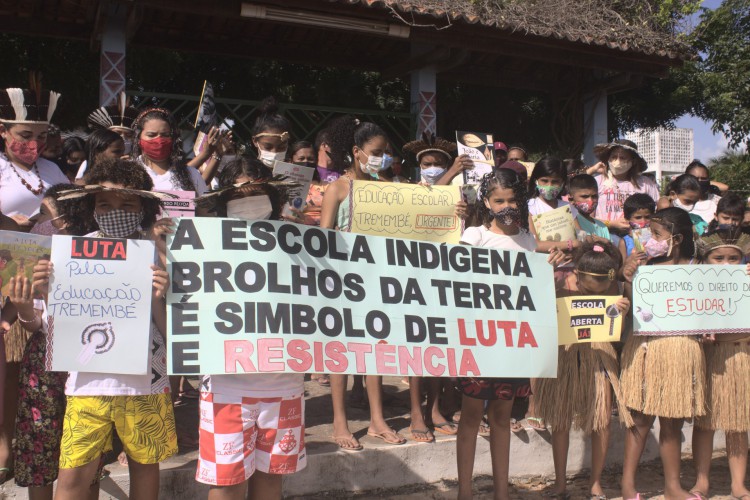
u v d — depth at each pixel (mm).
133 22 7309
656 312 4355
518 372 3875
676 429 4488
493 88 12445
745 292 4441
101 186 2977
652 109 13180
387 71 9945
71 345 2965
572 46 8938
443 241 4285
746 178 16094
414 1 8047
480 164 4902
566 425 4445
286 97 12234
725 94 13297
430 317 3697
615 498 4633
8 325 3283
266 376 3188
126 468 3920
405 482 4520
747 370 4480
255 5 7367
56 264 2977
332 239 3502
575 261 4469
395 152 9445
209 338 3111
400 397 5816
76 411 3014
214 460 3078
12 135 4031
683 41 10000
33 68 10516
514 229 4160
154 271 3064
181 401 5285
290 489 4207
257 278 3236
